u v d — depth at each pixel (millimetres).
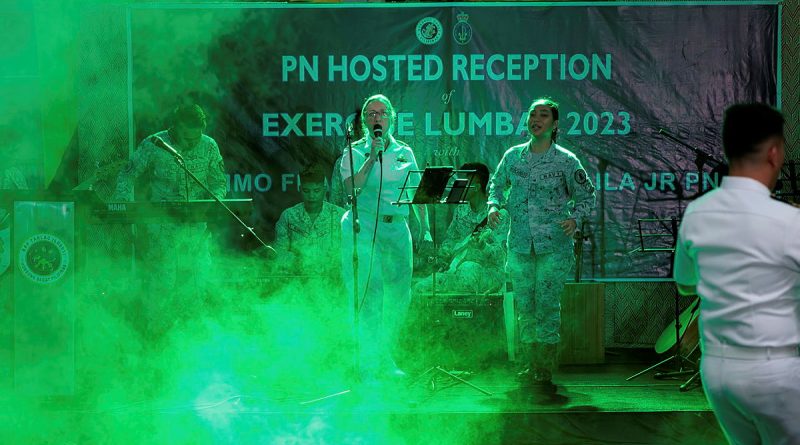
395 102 6938
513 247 5598
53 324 4875
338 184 5727
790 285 2664
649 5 6891
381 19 6902
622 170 6973
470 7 6902
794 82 6980
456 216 6645
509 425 4734
